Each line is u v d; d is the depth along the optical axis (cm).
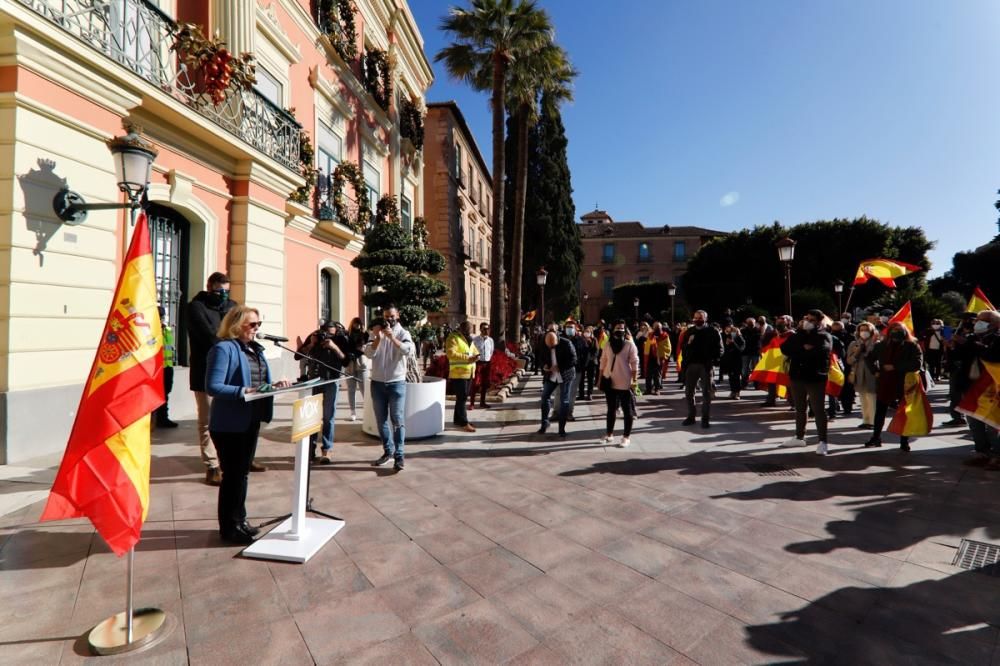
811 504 437
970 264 3656
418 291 1252
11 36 501
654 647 245
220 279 499
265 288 983
